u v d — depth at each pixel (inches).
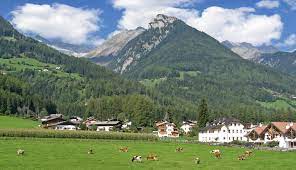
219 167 3002.0
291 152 4776.1
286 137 6658.5
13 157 3297.2
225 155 4175.7
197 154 4210.1
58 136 6368.1
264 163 3324.3
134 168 2829.7
